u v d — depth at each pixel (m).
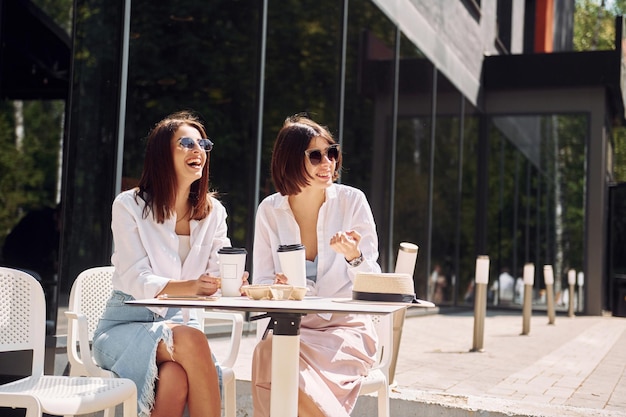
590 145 15.72
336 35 8.61
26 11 8.98
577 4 31.89
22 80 9.47
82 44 5.05
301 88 8.24
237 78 7.52
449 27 13.36
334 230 3.47
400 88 10.74
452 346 7.79
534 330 10.62
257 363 3.09
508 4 17.56
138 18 7.16
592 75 15.45
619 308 16.09
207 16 7.53
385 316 3.56
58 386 2.80
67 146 4.91
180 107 7.59
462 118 14.45
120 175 5.25
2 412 4.03
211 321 6.53
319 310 2.30
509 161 16.14
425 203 12.16
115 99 5.24
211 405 3.02
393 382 4.57
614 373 6.14
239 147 7.46
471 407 4.09
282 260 2.99
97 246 5.06
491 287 16.12
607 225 17.08
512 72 15.88
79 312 3.41
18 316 3.04
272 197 3.54
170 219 3.28
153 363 2.99
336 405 2.91
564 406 4.18
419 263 11.91
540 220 15.98
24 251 8.87
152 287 2.99
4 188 10.09
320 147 3.37
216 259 3.43
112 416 3.32
